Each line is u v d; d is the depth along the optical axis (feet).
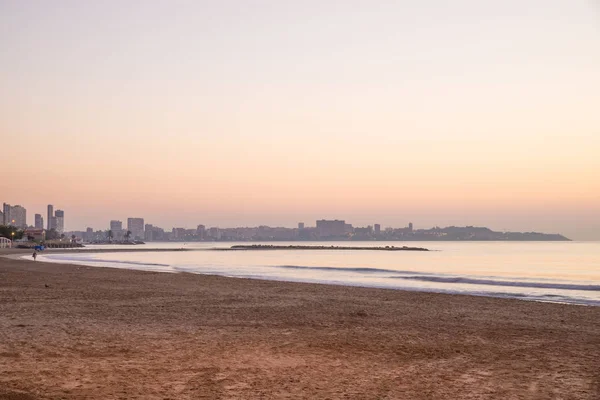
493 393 29.40
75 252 469.16
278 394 28.71
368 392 29.40
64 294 87.20
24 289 96.02
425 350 42.09
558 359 38.88
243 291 95.25
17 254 379.55
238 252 529.86
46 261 251.60
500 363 37.42
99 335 46.88
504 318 61.87
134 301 77.25
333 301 78.89
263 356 38.88
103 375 32.42
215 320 57.82
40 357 37.24
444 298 84.28
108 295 86.07
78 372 33.09
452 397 28.53
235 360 37.35
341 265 239.09
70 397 27.45
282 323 55.98
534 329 53.42
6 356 37.29
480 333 50.65
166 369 34.30
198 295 87.15
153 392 28.71
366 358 38.73
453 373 34.22
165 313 63.52
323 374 33.58
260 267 213.46
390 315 63.62
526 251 581.94
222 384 30.66
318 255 431.43
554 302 86.53
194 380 31.53
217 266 220.84
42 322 54.39
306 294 89.97
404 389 30.12
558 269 208.03
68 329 49.88
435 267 220.43
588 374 34.12
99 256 354.13
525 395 29.01
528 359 38.86
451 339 47.26
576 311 69.00
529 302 79.00
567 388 30.55
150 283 113.29
